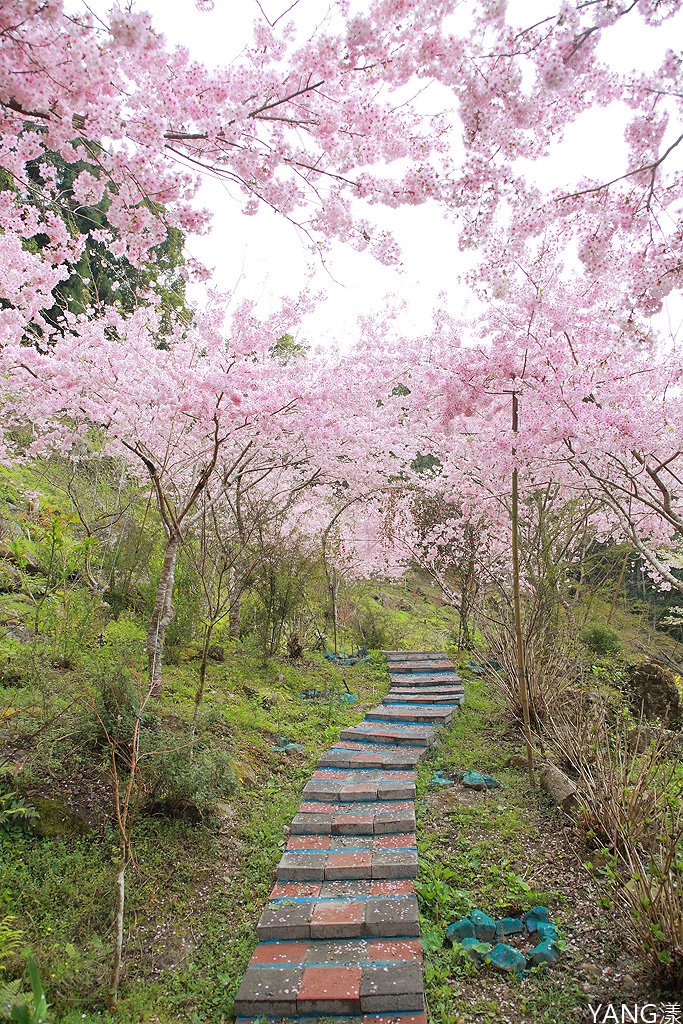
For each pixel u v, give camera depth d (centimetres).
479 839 463
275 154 328
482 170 336
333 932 353
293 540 1016
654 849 374
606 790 432
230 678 738
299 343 945
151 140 300
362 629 1083
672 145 285
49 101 295
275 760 589
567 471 634
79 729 454
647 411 479
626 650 938
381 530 1078
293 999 303
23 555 704
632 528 446
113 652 611
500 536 885
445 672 911
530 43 289
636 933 327
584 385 486
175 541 630
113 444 798
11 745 441
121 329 706
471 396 570
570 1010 308
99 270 752
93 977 321
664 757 483
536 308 516
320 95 330
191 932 370
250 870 427
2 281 531
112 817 425
